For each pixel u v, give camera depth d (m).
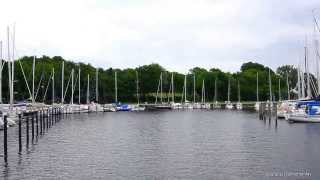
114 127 75.62
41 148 47.19
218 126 77.31
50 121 80.31
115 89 166.50
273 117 99.69
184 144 49.75
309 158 39.41
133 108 153.75
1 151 45.00
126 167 36.06
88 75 149.88
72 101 137.38
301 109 80.00
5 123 38.69
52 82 136.62
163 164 37.16
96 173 33.97
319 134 59.34
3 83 120.31
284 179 31.53
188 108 170.00
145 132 65.56
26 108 88.56
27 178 32.47
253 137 56.88
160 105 166.88
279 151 43.69
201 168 35.41
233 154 42.06
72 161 38.97
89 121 92.50
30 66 149.38
